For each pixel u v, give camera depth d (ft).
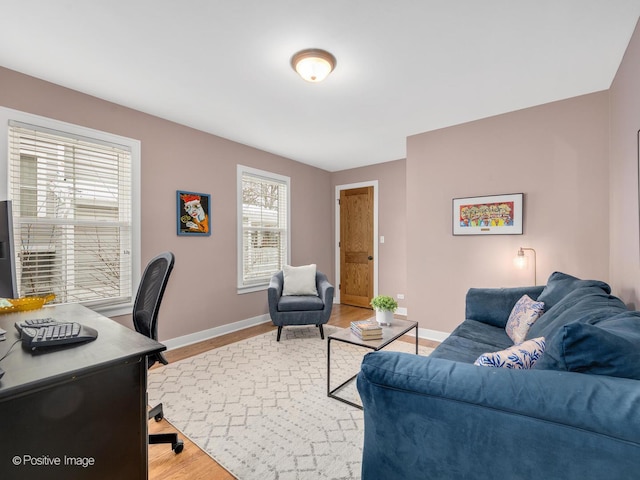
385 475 3.47
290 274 12.77
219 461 5.14
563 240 9.02
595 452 2.51
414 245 11.78
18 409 2.94
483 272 10.36
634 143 6.20
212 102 9.07
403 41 6.33
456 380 3.10
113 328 4.49
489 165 10.22
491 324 8.18
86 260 8.49
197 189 11.17
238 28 5.92
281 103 9.17
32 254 7.63
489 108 9.57
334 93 8.55
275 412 6.56
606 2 5.30
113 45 6.44
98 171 8.75
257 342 11.02
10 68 7.25
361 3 5.28
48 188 7.87
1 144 7.13
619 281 7.48
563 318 4.97
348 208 17.40
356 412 6.56
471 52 6.72
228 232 12.26
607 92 8.40
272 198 14.49
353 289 17.26
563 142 9.02
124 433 3.59
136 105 9.24
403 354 3.66
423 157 11.60
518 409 2.76
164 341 10.21
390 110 9.68
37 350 3.60
